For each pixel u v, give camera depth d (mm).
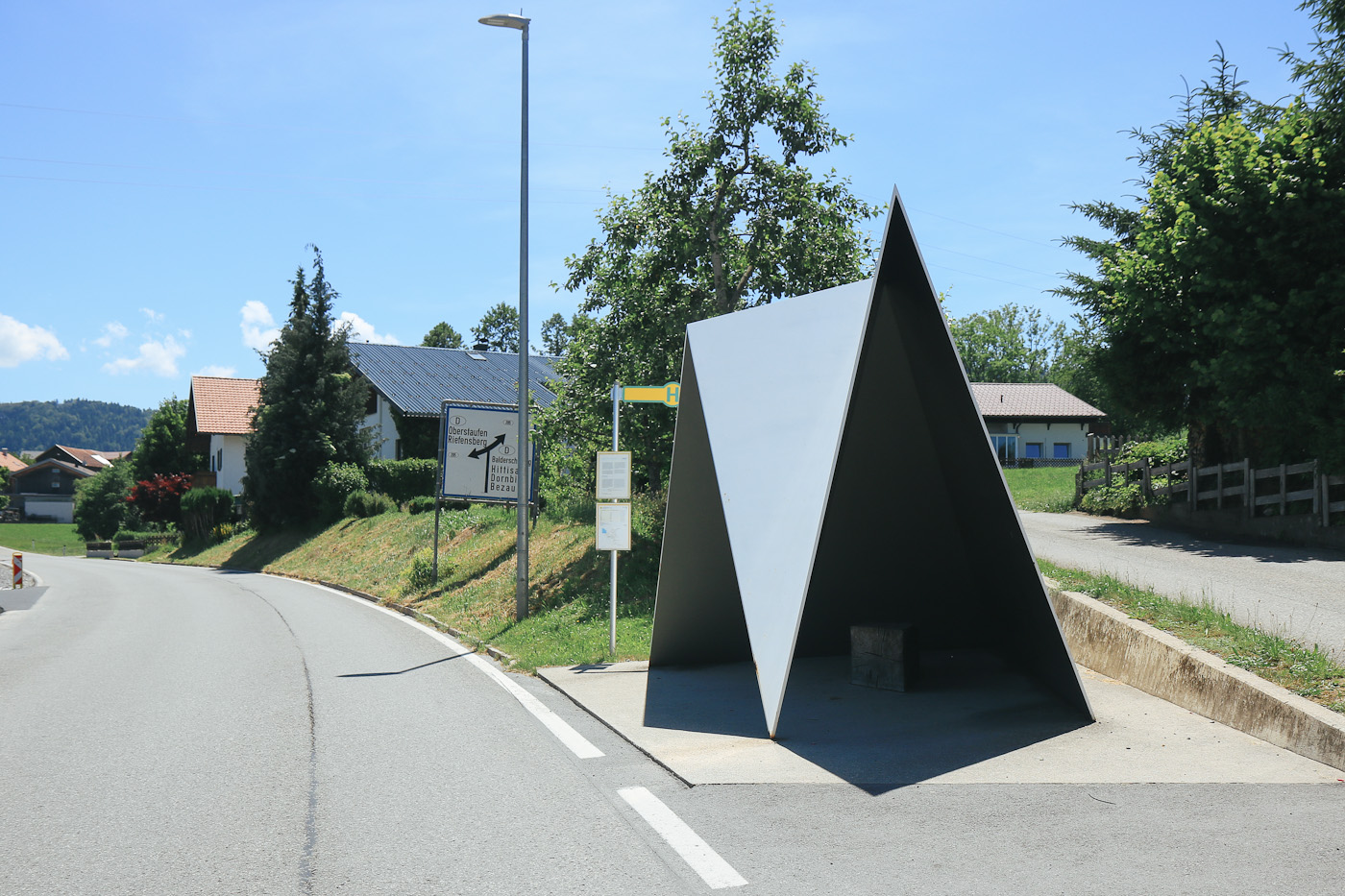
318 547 30297
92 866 4246
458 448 18391
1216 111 20828
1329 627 7793
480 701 8055
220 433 49688
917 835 4387
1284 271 14367
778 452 7219
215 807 5121
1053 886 3734
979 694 7535
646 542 14156
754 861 4129
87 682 9391
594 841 4453
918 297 6453
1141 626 7453
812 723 6801
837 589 9195
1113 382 18219
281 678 9359
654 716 7211
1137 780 5102
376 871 4137
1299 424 14141
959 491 7641
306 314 37000
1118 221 24484
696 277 16109
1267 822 4375
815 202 16188
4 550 60625
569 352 16188
